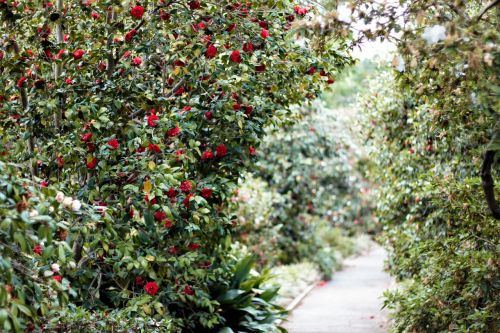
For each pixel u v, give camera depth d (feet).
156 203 14.64
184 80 16.56
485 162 13.05
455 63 12.75
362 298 35.27
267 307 23.80
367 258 55.21
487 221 15.87
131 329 13.43
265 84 17.49
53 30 17.66
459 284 16.38
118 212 15.25
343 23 12.50
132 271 16.78
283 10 16.84
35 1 15.28
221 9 15.70
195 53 15.34
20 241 9.61
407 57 13.16
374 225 62.75
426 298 17.06
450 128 16.96
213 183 17.28
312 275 41.01
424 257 20.44
